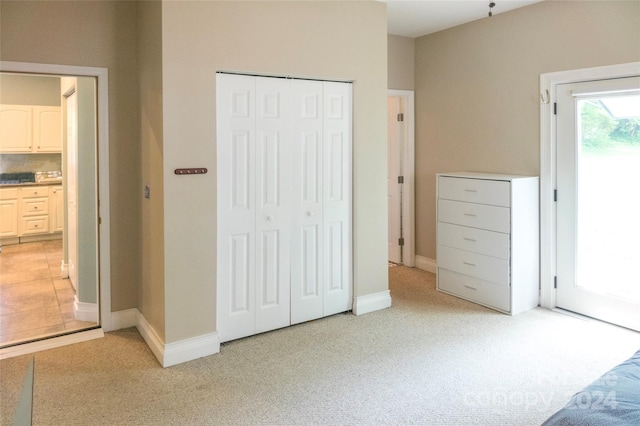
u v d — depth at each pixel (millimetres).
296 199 3506
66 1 3162
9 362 2988
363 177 3797
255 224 3311
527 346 3162
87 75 3283
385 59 3865
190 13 2867
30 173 7059
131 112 3461
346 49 3609
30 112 6613
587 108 3607
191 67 2891
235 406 2443
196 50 2902
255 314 3365
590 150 3605
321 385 2656
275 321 3467
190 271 2973
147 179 3188
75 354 3092
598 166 3562
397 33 4891
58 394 2568
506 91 4160
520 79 4027
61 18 3152
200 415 2363
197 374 2801
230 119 3135
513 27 4059
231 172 3174
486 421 2285
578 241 3729
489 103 4328
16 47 3012
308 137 3531
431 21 4441
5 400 2469
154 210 3035
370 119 3805
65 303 4145
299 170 3504
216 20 2967
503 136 4219
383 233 3961
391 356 3029
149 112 3090
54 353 3109
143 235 3350
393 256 5582
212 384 2680
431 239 5133
